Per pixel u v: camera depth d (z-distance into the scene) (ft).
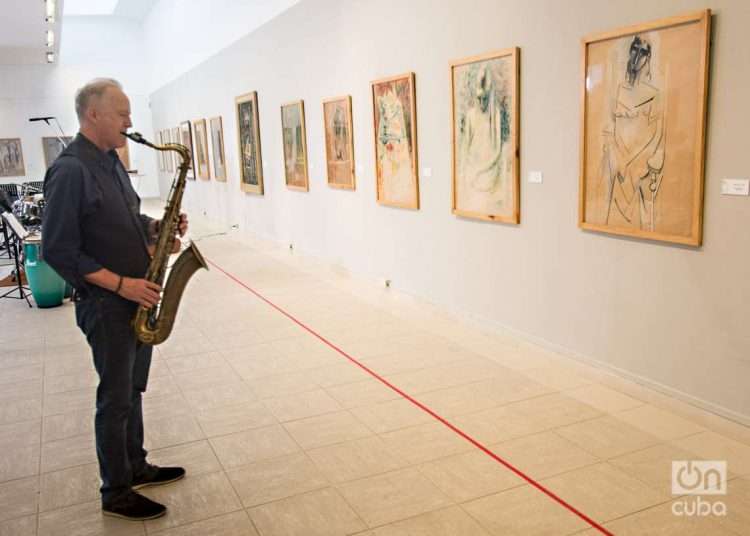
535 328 15.71
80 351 17.54
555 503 9.32
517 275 16.12
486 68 16.11
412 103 19.51
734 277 10.90
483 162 16.70
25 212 32.17
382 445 11.32
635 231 12.48
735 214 10.76
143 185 66.03
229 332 18.54
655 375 12.57
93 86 8.91
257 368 15.47
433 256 19.72
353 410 12.82
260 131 34.35
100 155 9.11
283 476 10.40
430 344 16.72
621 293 13.15
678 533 8.54
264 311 20.76
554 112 14.32
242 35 35.06
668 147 11.66
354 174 24.14
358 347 16.72
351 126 23.79
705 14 10.66
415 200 20.08
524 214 15.62
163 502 9.75
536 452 10.83
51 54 55.16
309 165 28.40
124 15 61.87
